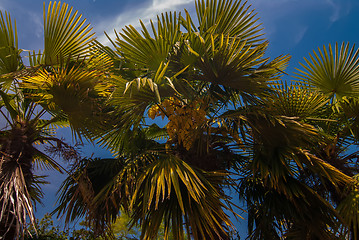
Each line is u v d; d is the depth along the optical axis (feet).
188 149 15.72
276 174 14.93
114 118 16.10
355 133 17.80
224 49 14.25
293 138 15.72
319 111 18.61
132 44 14.73
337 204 16.92
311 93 16.98
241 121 16.96
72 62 15.48
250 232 18.67
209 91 15.79
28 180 13.60
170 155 14.69
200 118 15.70
